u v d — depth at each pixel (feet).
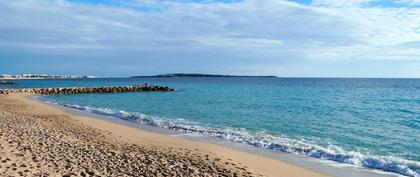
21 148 37.17
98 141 47.32
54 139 44.80
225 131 64.18
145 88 229.66
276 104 124.47
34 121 63.00
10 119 63.21
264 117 86.33
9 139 41.19
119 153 39.45
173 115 90.79
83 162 33.99
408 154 47.37
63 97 167.32
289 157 44.19
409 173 37.65
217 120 80.38
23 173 28.37
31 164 31.35
